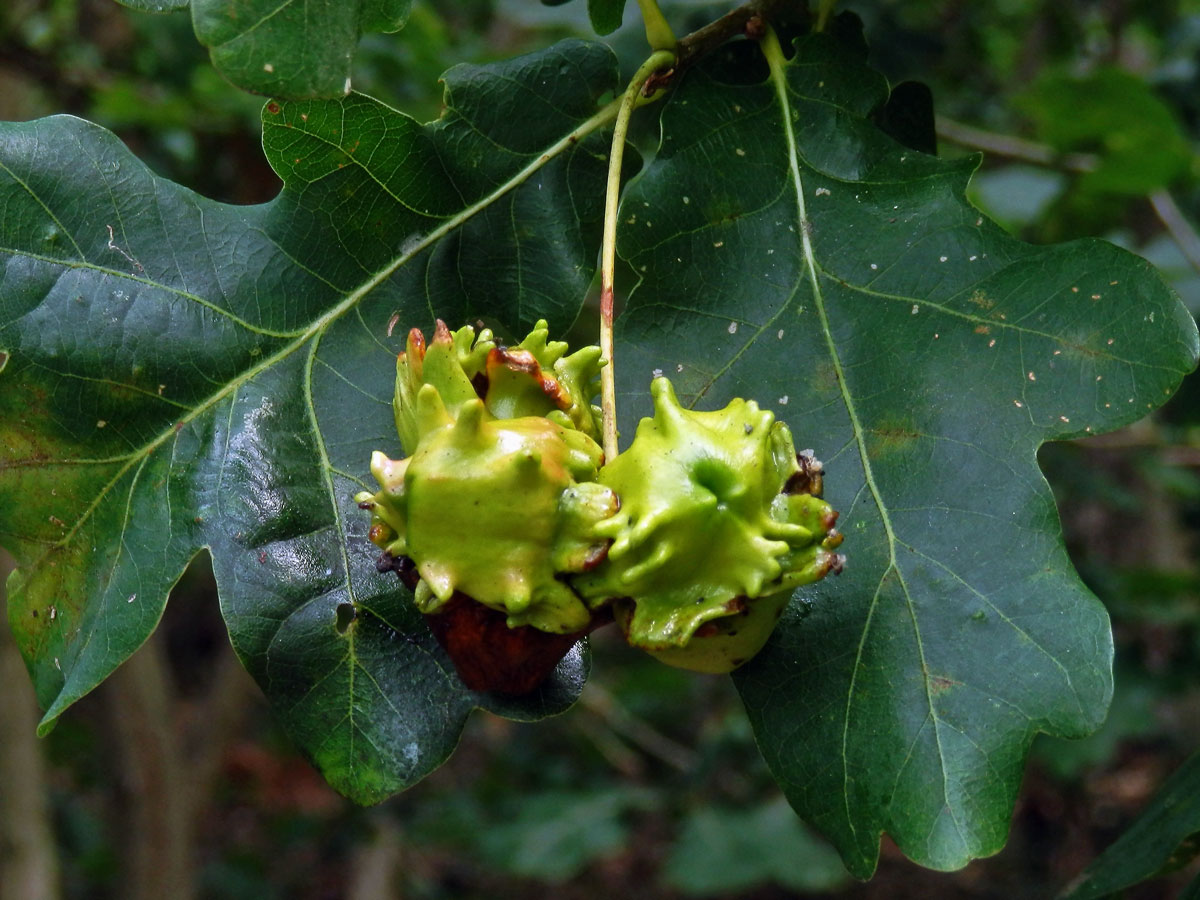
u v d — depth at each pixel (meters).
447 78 0.25
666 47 0.26
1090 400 0.23
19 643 0.23
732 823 0.68
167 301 0.24
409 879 0.87
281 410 0.24
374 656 0.23
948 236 0.24
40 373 0.23
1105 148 0.42
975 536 0.23
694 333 0.25
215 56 0.22
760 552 0.21
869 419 0.24
